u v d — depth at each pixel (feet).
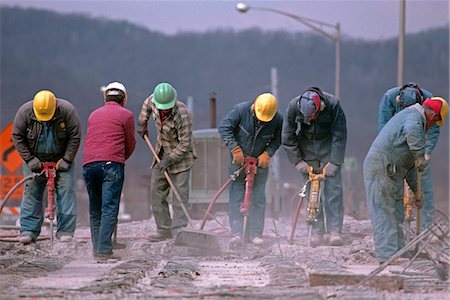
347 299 49.34
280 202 156.97
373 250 76.38
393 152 66.13
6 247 80.79
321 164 82.99
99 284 53.42
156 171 86.89
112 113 75.87
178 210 85.92
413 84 78.64
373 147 67.05
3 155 143.54
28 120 82.53
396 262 67.26
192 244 77.92
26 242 83.76
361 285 53.72
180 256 77.00
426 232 58.08
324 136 82.38
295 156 82.43
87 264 71.77
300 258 74.69
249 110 83.25
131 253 80.28
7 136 144.05
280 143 84.48
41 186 85.20
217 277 61.00
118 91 77.87
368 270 64.69
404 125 65.31
